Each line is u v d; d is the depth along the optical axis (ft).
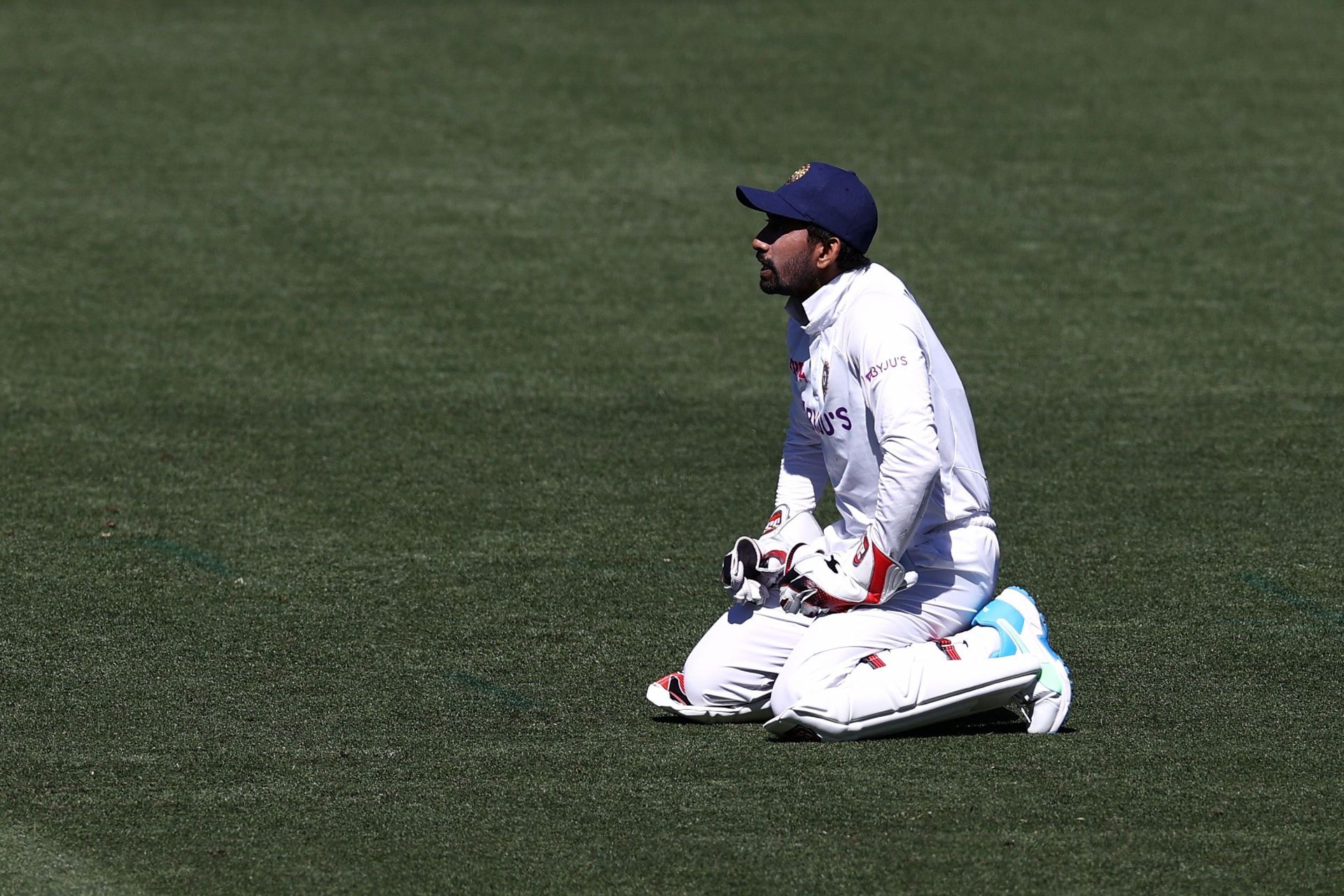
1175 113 160.76
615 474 83.35
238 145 147.64
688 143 150.41
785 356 104.17
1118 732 51.75
